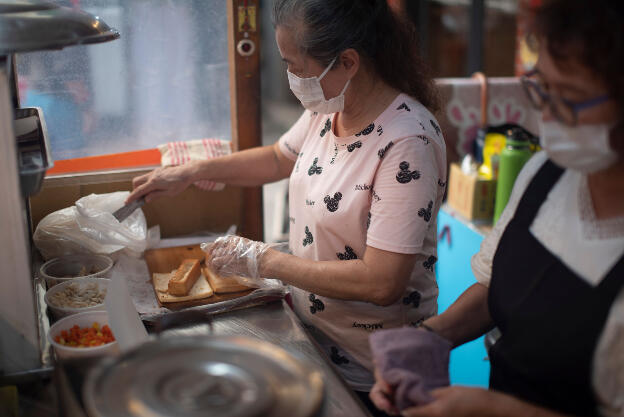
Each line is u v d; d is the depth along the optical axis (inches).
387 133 56.2
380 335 46.1
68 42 43.6
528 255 43.3
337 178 59.1
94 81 76.9
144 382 32.0
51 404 46.7
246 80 80.8
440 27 199.2
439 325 49.8
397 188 54.3
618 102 34.9
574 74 35.6
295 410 30.2
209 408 30.1
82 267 67.9
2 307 48.1
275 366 33.5
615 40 33.4
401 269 54.2
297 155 73.0
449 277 108.1
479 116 113.1
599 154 36.6
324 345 63.9
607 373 37.2
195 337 35.9
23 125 57.1
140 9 76.0
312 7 53.1
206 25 79.3
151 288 66.6
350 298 56.1
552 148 38.5
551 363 39.8
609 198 39.2
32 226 73.2
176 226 82.1
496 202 95.1
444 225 108.4
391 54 57.7
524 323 42.1
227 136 85.6
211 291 64.3
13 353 49.3
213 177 74.3
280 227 174.4
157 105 80.9
